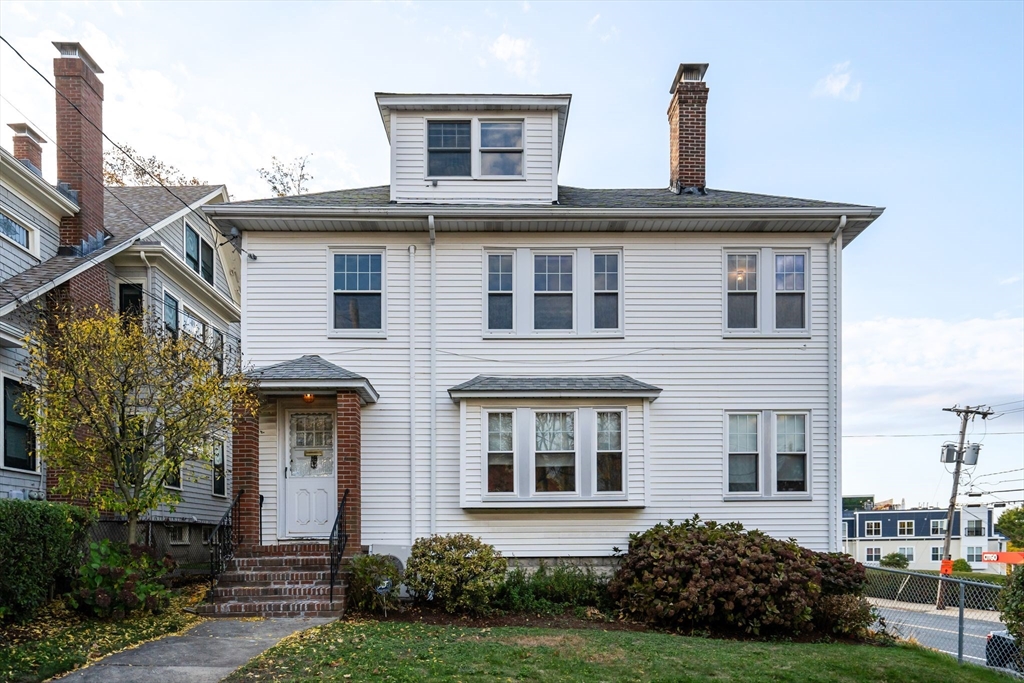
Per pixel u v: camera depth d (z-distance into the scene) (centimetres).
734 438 1362
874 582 2873
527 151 1412
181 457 1137
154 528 1551
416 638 907
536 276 1384
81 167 1519
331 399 1320
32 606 908
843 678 785
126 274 1647
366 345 1350
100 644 832
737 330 1373
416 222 1347
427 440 1331
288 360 1339
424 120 1413
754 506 1337
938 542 6556
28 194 1382
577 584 1218
